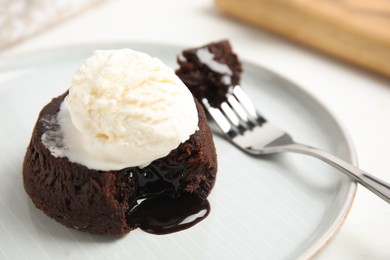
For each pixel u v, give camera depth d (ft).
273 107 1.18
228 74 1.15
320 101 1.15
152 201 1.00
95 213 0.94
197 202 1.00
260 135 1.10
